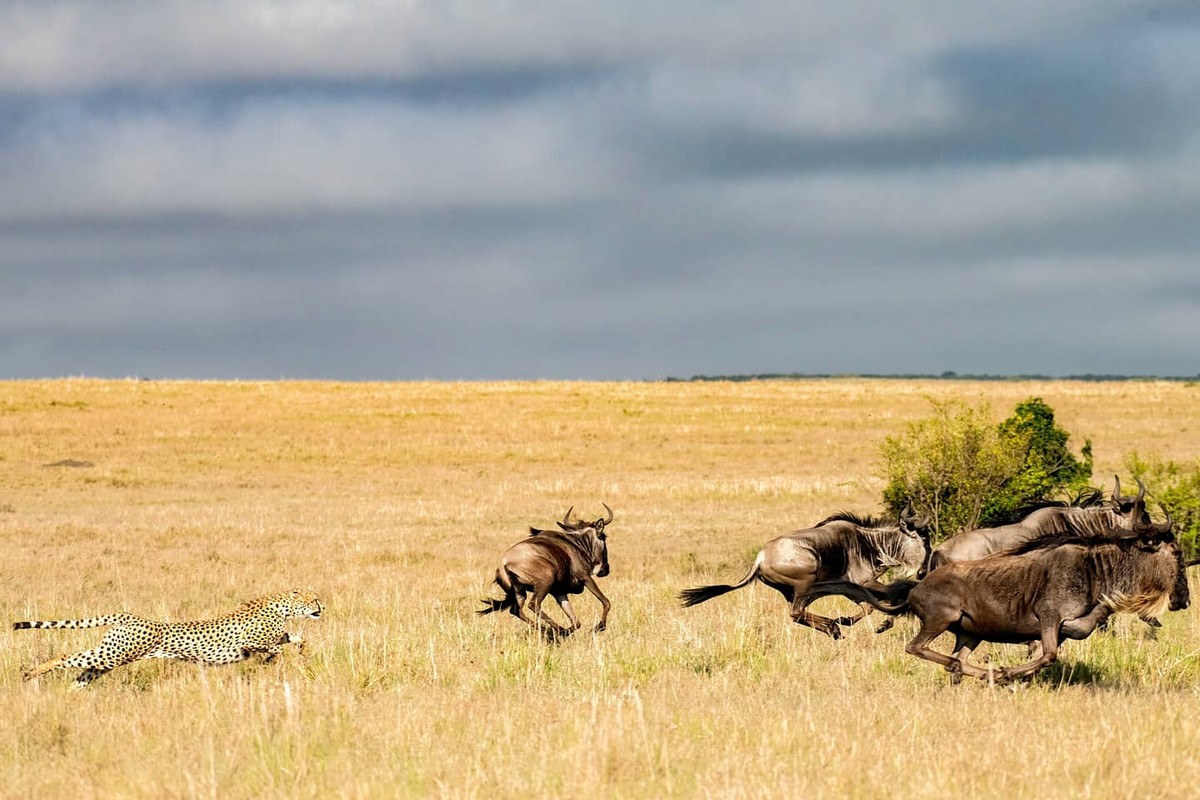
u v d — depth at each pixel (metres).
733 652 46.06
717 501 126.75
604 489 137.75
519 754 30.48
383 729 33.19
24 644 48.84
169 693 39.09
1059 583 39.25
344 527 106.25
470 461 174.25
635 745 30.06
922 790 26.98
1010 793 27.41
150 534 98.38
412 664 43.66
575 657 45.53
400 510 120.38
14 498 132.88
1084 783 27.88
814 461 173.12
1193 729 32.41
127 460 169.00
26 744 33.00
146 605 61.97
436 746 31.34
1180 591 39.62
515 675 41.97
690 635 48.88
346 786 27.34
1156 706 35.22
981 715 34.56
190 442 187.62
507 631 53.75
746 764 28.73
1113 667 43.03
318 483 150.75
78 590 68.00
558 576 52.72
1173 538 39.69
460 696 37.56
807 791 26.91
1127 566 39.28
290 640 44.59
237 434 197.62
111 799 27.48
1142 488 45.06
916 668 44.06
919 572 52.91
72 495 136.88
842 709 35.09
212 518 113.38
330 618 56.84
